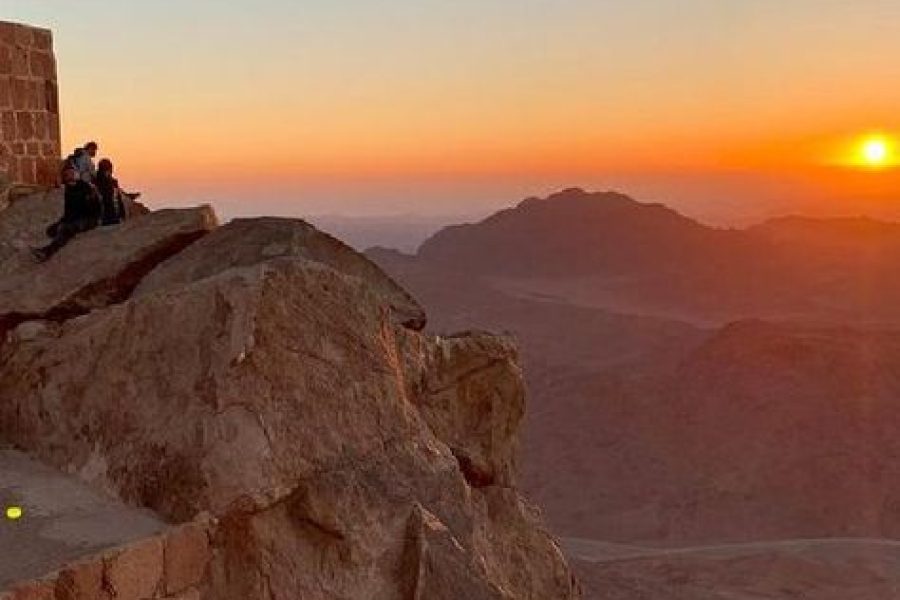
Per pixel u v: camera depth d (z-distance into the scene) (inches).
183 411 365.7
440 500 387.2
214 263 477.7
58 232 557.3
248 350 364.2
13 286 504.1
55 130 703.7
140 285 487.5
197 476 348.2
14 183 665.0
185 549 333.4
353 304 407.5
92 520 341.7
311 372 379.9
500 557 471.8
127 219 614.2
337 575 351.3
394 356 418.6
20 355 431.2
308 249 476.4
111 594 311.6
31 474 380.8
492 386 509.7
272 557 347.3
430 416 480.7
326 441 370.6
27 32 682.2
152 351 387.9
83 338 414.6
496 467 503.8
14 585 287.3
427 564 356.5
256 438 353.4
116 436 377.7
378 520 363.3
